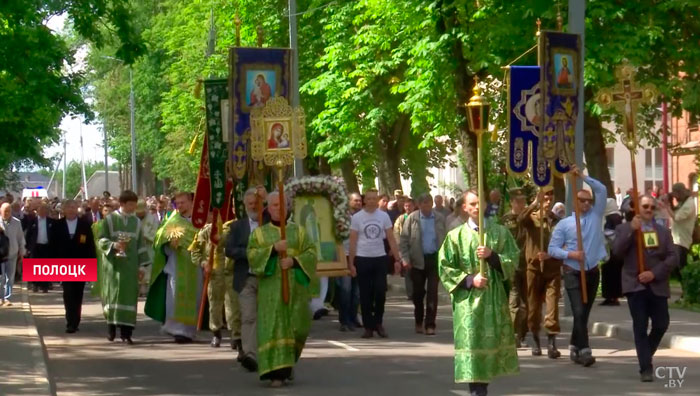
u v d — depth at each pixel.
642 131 30.67
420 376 13.38
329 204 17.64
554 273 14.88
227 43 41.31
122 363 14.83
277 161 12.81
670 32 25.62
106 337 18.28
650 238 12.67
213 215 15.88
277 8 39.69
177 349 16.42
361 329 19.11
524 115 15.78
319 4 37.97
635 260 12.72
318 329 19.16
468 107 11.03
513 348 10.99
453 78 26.88
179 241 17.16
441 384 12.72
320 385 12.69
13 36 21.44
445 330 18.88
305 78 39.16
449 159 47.81
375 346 16.55
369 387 12.52
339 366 14.29
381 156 39.31
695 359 14.73
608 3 23.86
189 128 51.06
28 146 31.45
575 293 13.97
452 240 10.97
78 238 19.14
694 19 25.67
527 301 15.40
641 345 12.72
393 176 39.38
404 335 18.11
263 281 12.46
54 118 30.16
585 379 12.98
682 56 25.59
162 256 17.36
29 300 26.09
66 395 12.12
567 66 15.56
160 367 14.38
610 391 12.09
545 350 15.80
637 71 25.25
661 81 25.30
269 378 12.64
